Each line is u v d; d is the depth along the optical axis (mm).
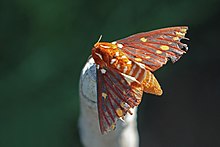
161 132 2277
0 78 2049
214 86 2289
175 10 1983
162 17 1973
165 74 2240
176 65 2244
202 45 2217
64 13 2004
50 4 1990
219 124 2277
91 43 2006
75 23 2010
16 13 2047
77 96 1984
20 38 2051
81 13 2006
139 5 1970
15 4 2035
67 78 2004
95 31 2000
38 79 2012
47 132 2006
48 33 2027
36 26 2031
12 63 2057
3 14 2053
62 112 1988
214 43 2203
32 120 2012
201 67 2266
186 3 1988
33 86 2018
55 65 2008
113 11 1989
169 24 1982
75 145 1995
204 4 2014
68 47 2012
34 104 2016
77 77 2002
